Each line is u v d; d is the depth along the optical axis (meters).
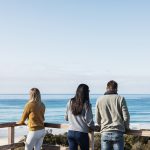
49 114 70.25
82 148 6.20
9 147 6.88
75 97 6.19
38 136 6.73
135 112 78.25
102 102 5.97
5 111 77.38
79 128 6.12
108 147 5.97
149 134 5.87
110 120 5.91
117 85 6.04
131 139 16.44
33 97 6.77
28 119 6.77
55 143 14.45
